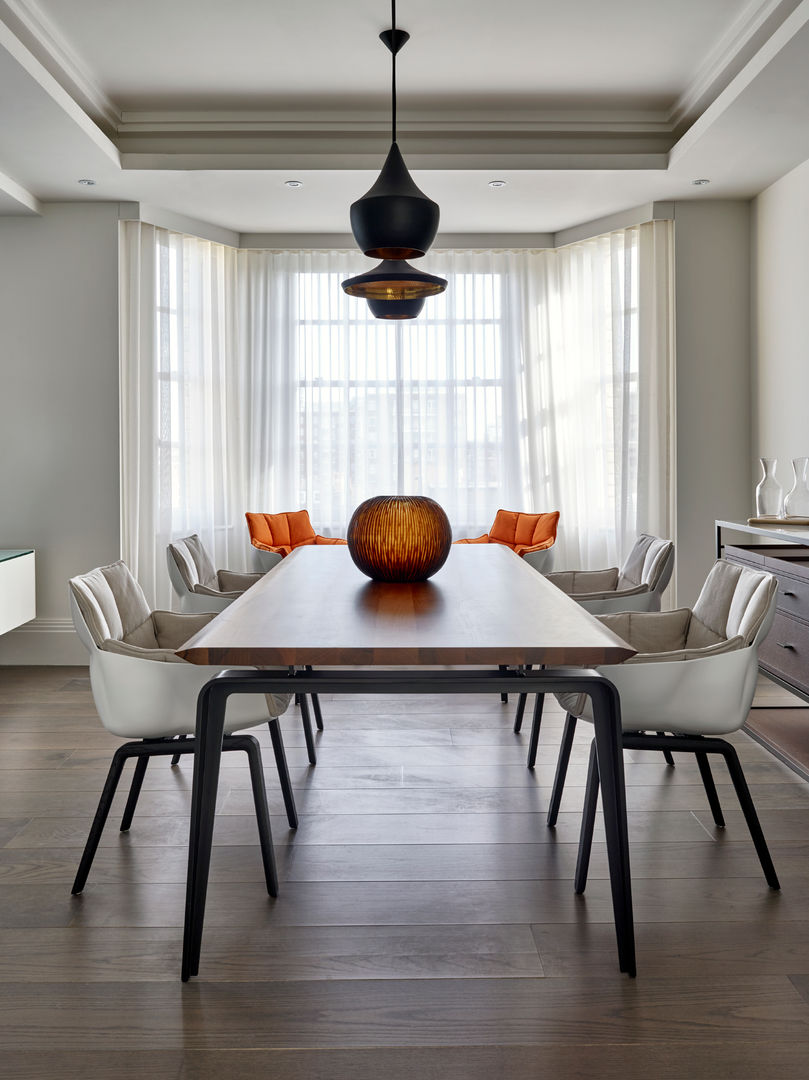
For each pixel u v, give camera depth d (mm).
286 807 2738
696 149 4508
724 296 5477
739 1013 1805
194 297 5844
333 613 2314
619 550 5676
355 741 3688
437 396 6273
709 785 2719
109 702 2283
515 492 6227
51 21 3721
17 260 5340
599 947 2057
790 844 2609
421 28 3803
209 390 5953
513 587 2789
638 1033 1743
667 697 2250
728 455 5531
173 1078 1622
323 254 6195
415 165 4777
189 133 4750
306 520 5949
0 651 5395
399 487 6285
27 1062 1667
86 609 2309
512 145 4809
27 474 5414
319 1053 1689
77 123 4129
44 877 2432
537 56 4078
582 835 2314
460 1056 1679
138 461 5473
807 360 4672
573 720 2732
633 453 5617
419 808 2918
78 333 5367
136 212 5320
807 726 3686
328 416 6250
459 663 1884
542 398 6188
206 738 1934
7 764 3422
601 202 5418
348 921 2182
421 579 2895
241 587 3977
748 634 2266
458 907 2250
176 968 1981
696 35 3889
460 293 6234
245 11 3641
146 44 3936
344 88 4398
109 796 2330
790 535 3488
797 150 4527
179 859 2547
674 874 2424
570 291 6102
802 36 3283
